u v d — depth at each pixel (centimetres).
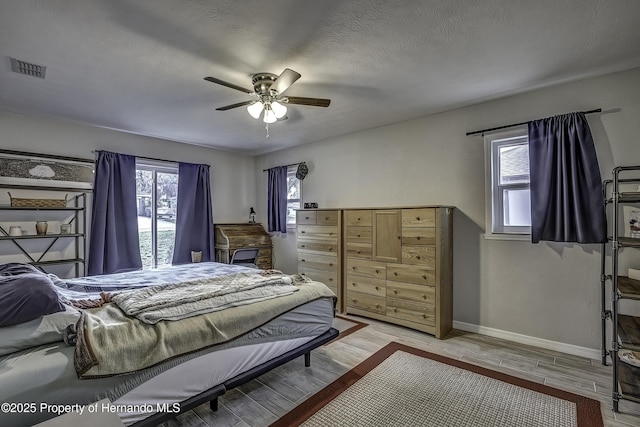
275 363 217
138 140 450
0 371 125
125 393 148
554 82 278
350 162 447
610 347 263
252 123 396
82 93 295
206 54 226
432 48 221
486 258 326
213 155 542
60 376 133
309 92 299
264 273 290
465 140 341
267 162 579
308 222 444
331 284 414
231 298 212
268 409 202
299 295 243
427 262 324
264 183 584
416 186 379
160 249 484
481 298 329
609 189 260
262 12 180
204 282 244
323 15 183
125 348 150
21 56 226
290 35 204
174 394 164
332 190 471
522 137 309
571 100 279
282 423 188
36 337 143
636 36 206
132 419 150
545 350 287
